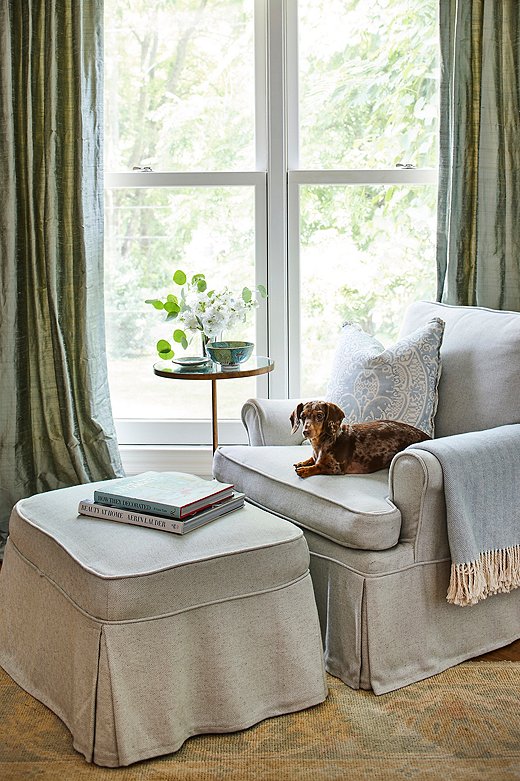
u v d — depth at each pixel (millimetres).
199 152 3406
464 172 3107
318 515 2326
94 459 3281
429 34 3305
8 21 3078
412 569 2256
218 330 3012
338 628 2281
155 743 1939
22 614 2277
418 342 2670
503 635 2469
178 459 3459
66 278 3201
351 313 3445
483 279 3160
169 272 3469
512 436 2406
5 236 3143
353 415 2654
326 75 3350
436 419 2703
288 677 2117
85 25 3131
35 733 2049
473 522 2273
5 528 3248
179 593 1960
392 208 3379
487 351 2629
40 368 3211
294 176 3352
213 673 2018
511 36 3076
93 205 3223
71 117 3133
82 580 1948
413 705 2152
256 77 3350
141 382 3531
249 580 2061
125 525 2137
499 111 3090
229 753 1967
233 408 3521
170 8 3350
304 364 3477
